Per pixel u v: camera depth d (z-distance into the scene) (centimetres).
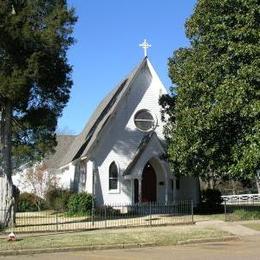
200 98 2791
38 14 2630
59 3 2681
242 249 1892
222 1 2689
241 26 2644
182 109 2950
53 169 5112
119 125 3759
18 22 2497
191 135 2862
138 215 3262
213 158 2911
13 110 2789
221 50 2766
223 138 2827
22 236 2253
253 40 2591
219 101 2633
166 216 3138
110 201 3662
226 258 1656
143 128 3800
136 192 3744
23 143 3303
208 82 2750
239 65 2628
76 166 4256
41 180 4834
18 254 1836
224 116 2641
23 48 2528
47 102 2797
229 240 2183
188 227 2552
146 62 3850
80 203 3412
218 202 3403
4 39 2469
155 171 3822
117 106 3759
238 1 2623
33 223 2878
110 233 2294
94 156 3684
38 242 2002
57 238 2120
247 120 2631
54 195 4259
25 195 4328
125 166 3719
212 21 2758
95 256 1758
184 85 2903
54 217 3309
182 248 1952
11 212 2692
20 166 4991
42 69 2556
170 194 3744
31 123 2809
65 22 2642
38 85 2692
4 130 2803
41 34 2527
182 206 3475
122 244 1988
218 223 2738
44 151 3434
